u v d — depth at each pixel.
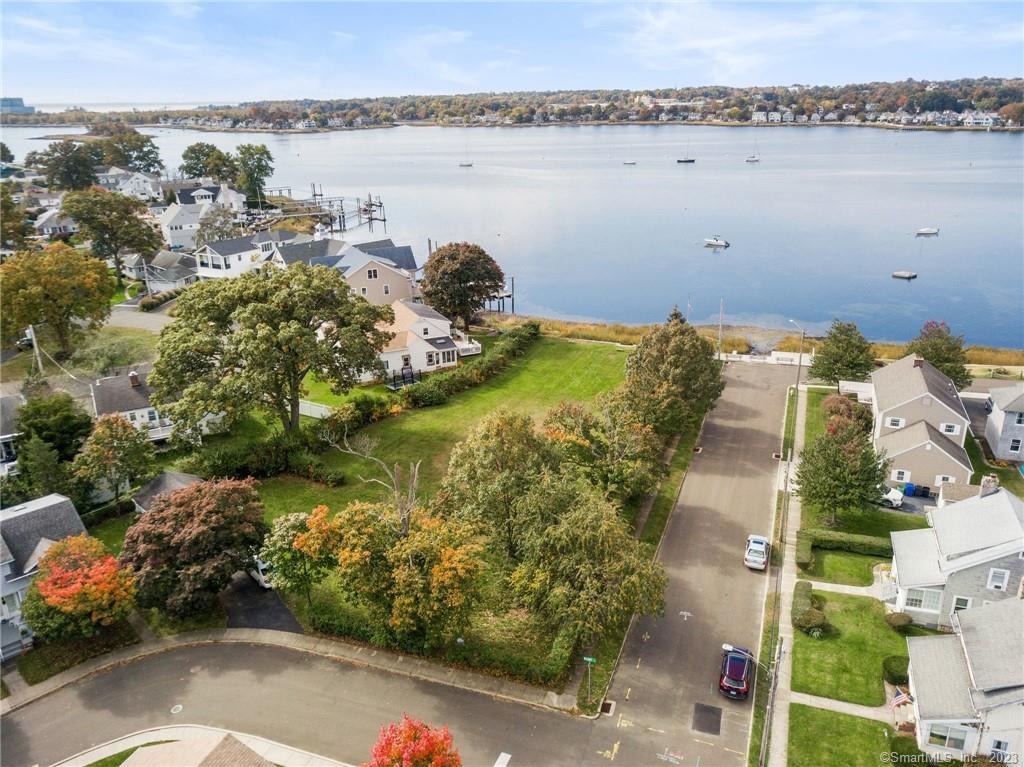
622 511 51.50
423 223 180.12
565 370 81.00
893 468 54.59
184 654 39.78
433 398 71.00
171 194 176.88
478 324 98.31
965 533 40.62
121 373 74.69
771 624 41.09
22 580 41.31
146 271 113.50
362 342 61.69
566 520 38.44
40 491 49.75
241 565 42.06
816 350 75.88
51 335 88.38
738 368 82.31
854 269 130.62
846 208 182.12
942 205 180.50
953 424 56.09
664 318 109.38
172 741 33.66
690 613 42.16
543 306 115.94
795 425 66.62
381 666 38.47
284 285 62.06
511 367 82.06
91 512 51.72
